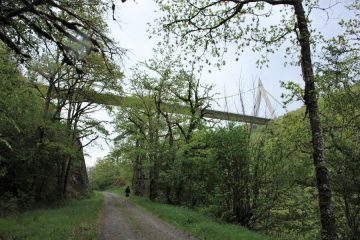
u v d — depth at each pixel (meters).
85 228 15.99
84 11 8.72
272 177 19.78
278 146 18.89
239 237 13.72
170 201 36.12
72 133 33.91
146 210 30.23
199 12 13.22
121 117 40.47
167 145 36.12
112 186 113.50
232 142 20.86
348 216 14.89
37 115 26.61
